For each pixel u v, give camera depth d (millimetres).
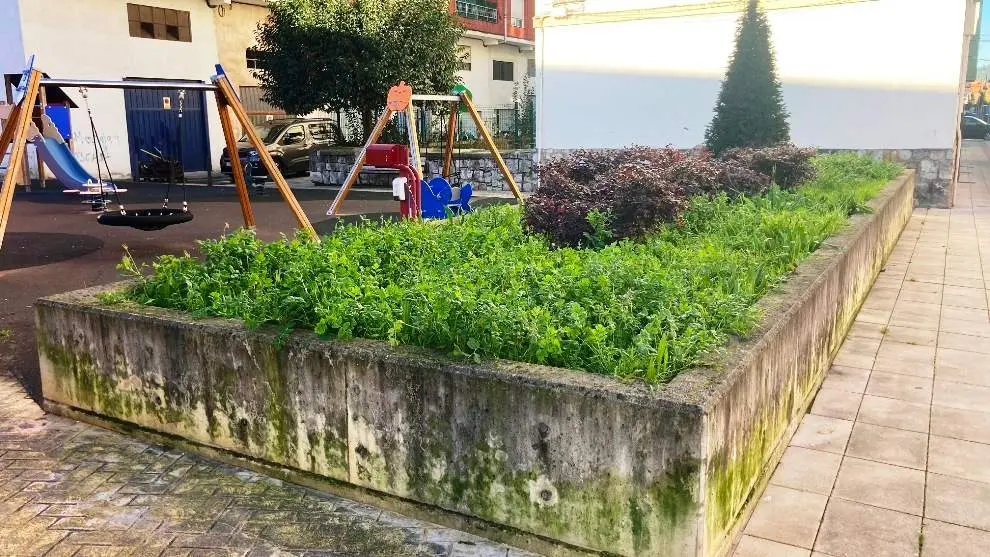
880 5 13680
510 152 17531
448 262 5340
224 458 4156
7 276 8453
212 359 4051
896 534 3416
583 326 3568
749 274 4652
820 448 4281
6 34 18500
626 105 16375
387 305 3920
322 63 18062
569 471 3131
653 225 6223
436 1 19344
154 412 4375
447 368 3338
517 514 3301
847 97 14250
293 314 3973
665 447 2902
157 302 4645
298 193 17219
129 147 21047
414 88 18766
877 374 5469
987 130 40062
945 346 6082
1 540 3389
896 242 10484
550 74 16984
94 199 14547
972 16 13859
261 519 3580
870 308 7223
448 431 3396
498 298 3932
